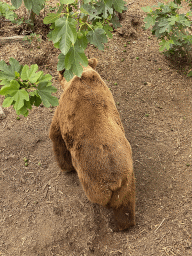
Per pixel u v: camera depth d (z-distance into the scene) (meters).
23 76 2.30
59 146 3.86
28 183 4.19
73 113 3.13
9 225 3.69
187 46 5.77
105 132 2.94
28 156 4.52
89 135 2.95
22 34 6.25
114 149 2.89
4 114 5.05
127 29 6.70
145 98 5.48
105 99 3.18
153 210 3.75
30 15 6.06
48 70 5.80
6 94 2.17
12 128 4.89
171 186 4.04
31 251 3.40
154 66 6.11
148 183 4.10
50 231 3.59
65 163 4.03
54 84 5.55
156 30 5.30
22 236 3.55
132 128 4.95
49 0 7.12
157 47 6.56
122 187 2.94
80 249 3.40
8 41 5.95
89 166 2.90
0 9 5.31
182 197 3.88
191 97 5.46
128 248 3.33
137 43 6.64
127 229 3.52
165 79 5.85
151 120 5.09
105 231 3.55
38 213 3.82
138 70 6.02
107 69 6.00
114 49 6.43
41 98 2.34
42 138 4.77
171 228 3.50
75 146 3.07
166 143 4.69
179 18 4.93
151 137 4.80
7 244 3.47
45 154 4.56
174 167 4.31
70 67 2.14
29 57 5.72
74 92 3.20
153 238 3.39
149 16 5.03
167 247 3.28
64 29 1.90
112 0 2.72
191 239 3.35
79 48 2.11
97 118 3.01
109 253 3.32
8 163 4.42
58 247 3.43
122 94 5.54
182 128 4.93
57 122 3.62
